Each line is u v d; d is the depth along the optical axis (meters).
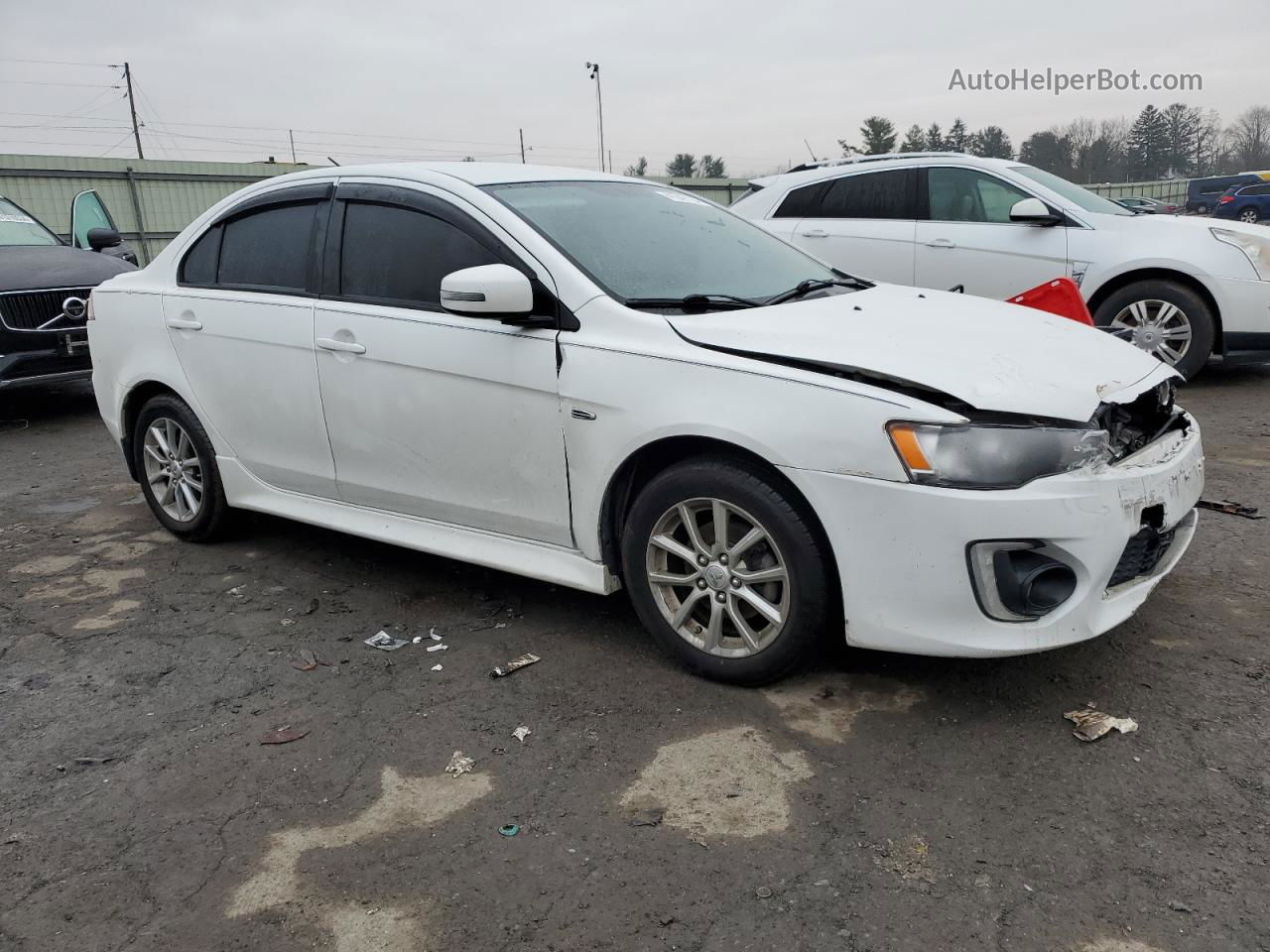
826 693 3.12
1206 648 3.29
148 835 2.57
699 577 3.15
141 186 23.75
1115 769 2.66
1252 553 4.07
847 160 8.41
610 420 3.16
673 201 4.23
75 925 2.25
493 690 3.26
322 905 2.28
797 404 2.84
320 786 2.75
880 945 2.09
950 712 2.98
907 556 2.73
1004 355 3.02
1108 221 7.20
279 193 4.28
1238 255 6.80
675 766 2.77
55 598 4.22
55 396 9.64
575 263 3.39
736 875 2.33
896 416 2.72
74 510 5.55
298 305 4.04
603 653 3.49
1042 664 3.24
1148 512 2.86
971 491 2.66
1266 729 2.81
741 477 2.96
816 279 4.00
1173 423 3.28
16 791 2.79
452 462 3.64
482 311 3.21
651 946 2.12
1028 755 2.75
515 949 2.13
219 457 4.56
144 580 4.40
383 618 3.89
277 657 3.57
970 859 2.34
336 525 4.14
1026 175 7.58
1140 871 2.27
